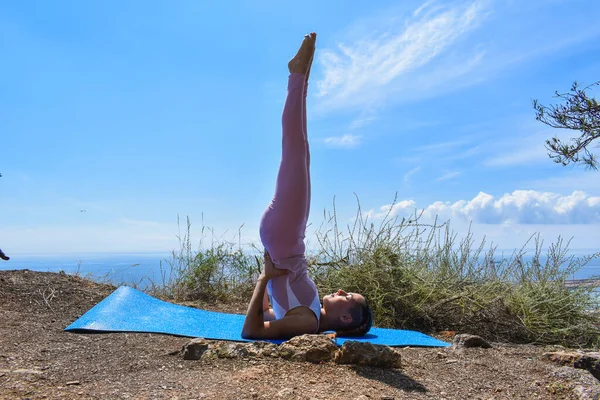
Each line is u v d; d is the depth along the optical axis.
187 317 3.86
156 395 1.95
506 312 4.94
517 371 2.75
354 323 3.51
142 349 2.79
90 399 1.88
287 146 3.34
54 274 5.02
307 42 3.35
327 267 5.55
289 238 3.31
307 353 2.60
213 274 6.24
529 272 5.50
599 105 6.18
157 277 6.12
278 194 3.34
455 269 5.47
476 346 3.39
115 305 3.90
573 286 5.26
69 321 3.59
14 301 3.97
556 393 2.37
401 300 4.89
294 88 3.36
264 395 2.00
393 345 3.31
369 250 5.31
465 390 2.37
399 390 2.26
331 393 2.09
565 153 6.43
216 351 2.64
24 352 2.59
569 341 4.77
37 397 1.88
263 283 3.26
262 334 3.13
